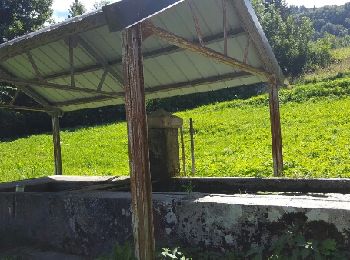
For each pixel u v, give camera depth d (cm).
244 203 417
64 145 2031
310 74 3472
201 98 2877
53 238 550
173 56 754
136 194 398
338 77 2852
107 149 1791
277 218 397
